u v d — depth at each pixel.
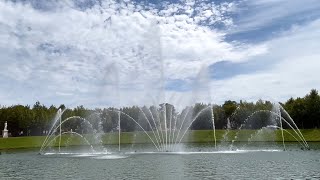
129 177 27.59
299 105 100.81
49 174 30.55
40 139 87.31
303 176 26.84
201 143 82.06
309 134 84.38
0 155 53.41
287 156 42.09
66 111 113.56
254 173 28.56
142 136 93.25
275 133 90.06
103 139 91.19
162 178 26.83
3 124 113.44
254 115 113.94
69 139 88.06
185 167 32.94
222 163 35.56
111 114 111.12
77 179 27.31
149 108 69.00
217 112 118.44
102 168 33.47
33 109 127.00
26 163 40.19
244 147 62.50
